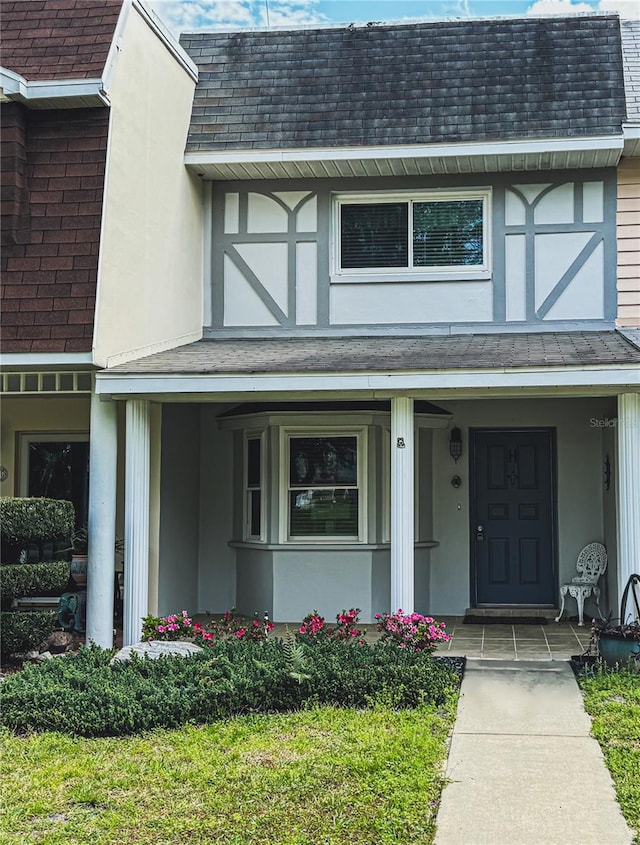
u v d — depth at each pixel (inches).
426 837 195.5
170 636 362.0
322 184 470.9
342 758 237.8
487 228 459.8
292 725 269.7
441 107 455.2
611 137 430.0
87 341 364.5
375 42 490.9
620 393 359.6
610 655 332.2
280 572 469.1
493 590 494.0
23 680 298.7
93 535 381.7
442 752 248.4
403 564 370.3
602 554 471.5
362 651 325.7
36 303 370.6
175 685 290.0
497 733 266.8
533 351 382.6
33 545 457.7
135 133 402.0
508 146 436.8
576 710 289.1
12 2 408.5
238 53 500.4
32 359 366.9
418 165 451.5
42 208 377.7
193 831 198.4
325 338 458.9
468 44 482.6
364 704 292.7
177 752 247.4
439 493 495.8
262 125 461.7
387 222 468.8
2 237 376.2
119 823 202.2
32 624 358.6
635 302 448.1
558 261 453.7
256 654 320.2
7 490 466.6
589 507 483.8
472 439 498.0
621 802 212.8
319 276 468.1
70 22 394.9
